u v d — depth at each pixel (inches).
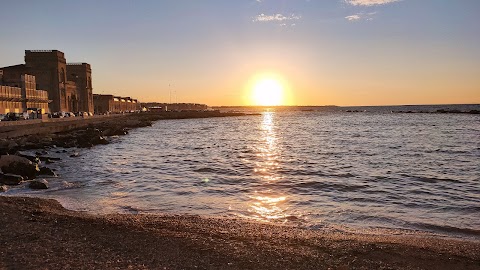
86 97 4630.9
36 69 3695.9
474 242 491.5
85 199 732.0
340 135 2522.1
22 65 3863.2
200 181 931.3
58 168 1146.0
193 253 427.5
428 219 605.0
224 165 1214.9
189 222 561.6
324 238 494.6
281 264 404.5
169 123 4827.8
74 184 884.6
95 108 5831.7
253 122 5064.0
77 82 4525.1
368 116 6387.8
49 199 709.9
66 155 1475.1
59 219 545.6
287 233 518.0
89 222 535.8
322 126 3715.6
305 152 1588.3
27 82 3034.0
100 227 514.0
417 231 543.8
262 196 770.8
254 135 2689.5
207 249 440.8
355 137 2338.8
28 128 1962.4
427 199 738.2
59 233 480.1
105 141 2011.6
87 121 3051.2
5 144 1545.3
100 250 424.8
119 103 6545.3
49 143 1761.8
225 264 399.5
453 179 938.7
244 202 719.7
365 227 563.5
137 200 730.2
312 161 1301.7
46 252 408.8
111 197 753.6
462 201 720.3
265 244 465.1
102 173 1055.0
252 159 1373.0
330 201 726.5
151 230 508.1
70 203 695.1
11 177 877.8
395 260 422.6
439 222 588.1
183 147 1856.5
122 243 451.8
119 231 498.9
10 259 383.9
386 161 1283.2
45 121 2310.5
